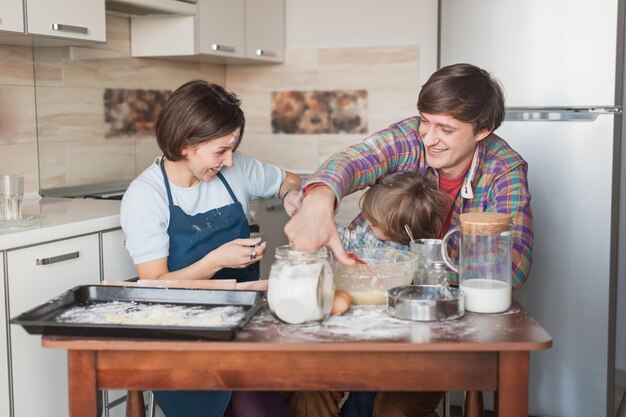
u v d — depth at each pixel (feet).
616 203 10.29
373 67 13.85
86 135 11.02
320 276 4.92
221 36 12.23
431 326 4.94
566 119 10.34
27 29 8.29
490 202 6.61
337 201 5.71
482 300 5.22
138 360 4.77
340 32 13.99
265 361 4.72
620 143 10.24
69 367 4.79
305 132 14.39
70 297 5.41
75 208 8.91
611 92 10.18
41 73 10.14
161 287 5.56
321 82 14.19
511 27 10.52
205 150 6.77
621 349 12.96
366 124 14.01
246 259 6.59
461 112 5.98
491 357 4.70
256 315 5.18
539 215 10.57
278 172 8.45
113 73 11.54
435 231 6.32
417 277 5.77
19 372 7.28
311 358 4.71
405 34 13.62
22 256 7.22
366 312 5.28
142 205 6.93
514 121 10.56
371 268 5.49
